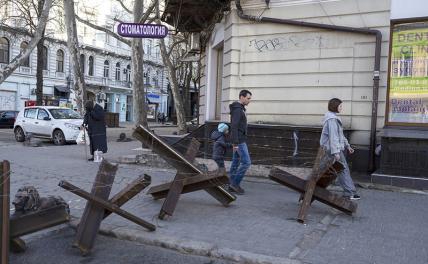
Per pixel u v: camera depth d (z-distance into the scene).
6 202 4.25
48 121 18.92
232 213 6.78
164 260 5.00
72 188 4.93
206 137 10.98
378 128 9.45
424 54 8.89
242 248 5.19
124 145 18.53
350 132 9.66
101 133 12.35
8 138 22.81
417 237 5.72
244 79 10.79
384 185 8.53
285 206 7.27
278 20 10.29
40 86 29.03
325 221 6.40
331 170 6.46
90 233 5.12
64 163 11.68
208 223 6.22
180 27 14.99
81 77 19.50
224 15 11.54
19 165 11.05
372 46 9.53
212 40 13.10
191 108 58.94
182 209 6.97
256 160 9.91
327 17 9.91
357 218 6.57
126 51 56.72
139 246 5.43
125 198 5.48
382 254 5.09
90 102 12.30
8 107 42.31
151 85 60.47
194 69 48.59
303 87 10.20
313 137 9.48
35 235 5.70
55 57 46.31
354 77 9.70
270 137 9.84
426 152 8.40
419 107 8.96
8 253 4.27
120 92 56.06
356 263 4.80
